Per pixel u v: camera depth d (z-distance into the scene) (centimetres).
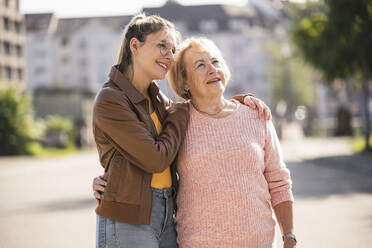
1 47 5309
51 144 3453
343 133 3719
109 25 8400
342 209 834
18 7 5650
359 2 1848
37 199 1152
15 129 2900
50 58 8244
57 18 8588
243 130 300
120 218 278
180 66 314
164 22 298
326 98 5869
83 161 2448
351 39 1906
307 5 2133
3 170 1988
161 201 292
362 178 1270
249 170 294
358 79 2222
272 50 6888
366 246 585
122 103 281
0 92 2923
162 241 296
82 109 4234
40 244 662
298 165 1720
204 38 317
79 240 676
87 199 1102
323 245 596
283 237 300
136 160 279
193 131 301
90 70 8244
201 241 290
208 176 291
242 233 287
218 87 303
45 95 4219
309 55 2111
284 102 6988
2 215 941
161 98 311
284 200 302
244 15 8675
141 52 294
